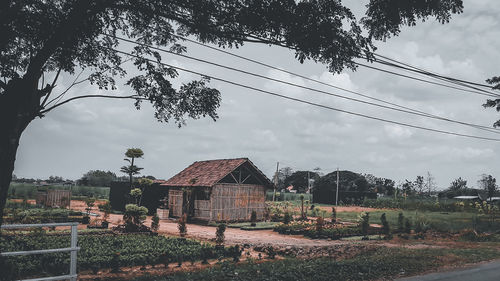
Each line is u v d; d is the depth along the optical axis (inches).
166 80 410.6
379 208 2244.1
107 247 593.3
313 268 449.1
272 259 594.6
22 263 441.4
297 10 323.0
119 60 415.8
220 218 1238.9
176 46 426.6
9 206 1214.9
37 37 308.5
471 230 1059.9
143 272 468.1
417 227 1093.8
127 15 401.1
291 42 340.2
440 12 332.2
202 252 586.9
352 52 349.1
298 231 992.2
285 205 1692.9
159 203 1492.4
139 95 409.4
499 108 1658.5
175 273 451.2
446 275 445.7
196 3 331.9
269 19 324.8
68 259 480.7
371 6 346.6
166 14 340.5
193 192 1295.5
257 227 1127.0
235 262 548.7
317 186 3912.4
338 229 975.0
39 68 281.3
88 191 2434.8
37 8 301.9
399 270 462.9
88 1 298.5
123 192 1524.4
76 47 374.9
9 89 273.1
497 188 3083.2
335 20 337.1
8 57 343.0
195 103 425.4
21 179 2967.5
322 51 347.9
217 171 1316.4
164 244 645.3
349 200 2674.7
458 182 3531.0
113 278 430.6
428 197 2773.1
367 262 498.0
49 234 694.5
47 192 1309.1
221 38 384.8
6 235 613.3
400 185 3496.6
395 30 355.3
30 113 282.2
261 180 1391.5
